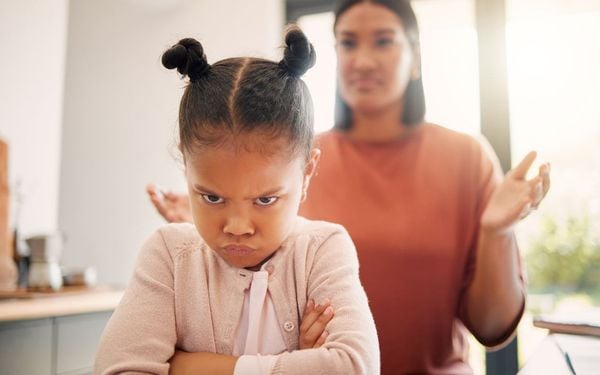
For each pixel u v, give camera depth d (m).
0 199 2.17
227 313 0.75
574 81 2.17
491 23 2.22
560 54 2.19
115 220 2.90
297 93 0.72
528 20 2.23
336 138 1.52
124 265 2.85
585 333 1.10
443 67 2.23
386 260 1.38
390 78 1.43
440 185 1.42
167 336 0.74
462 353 1.43
